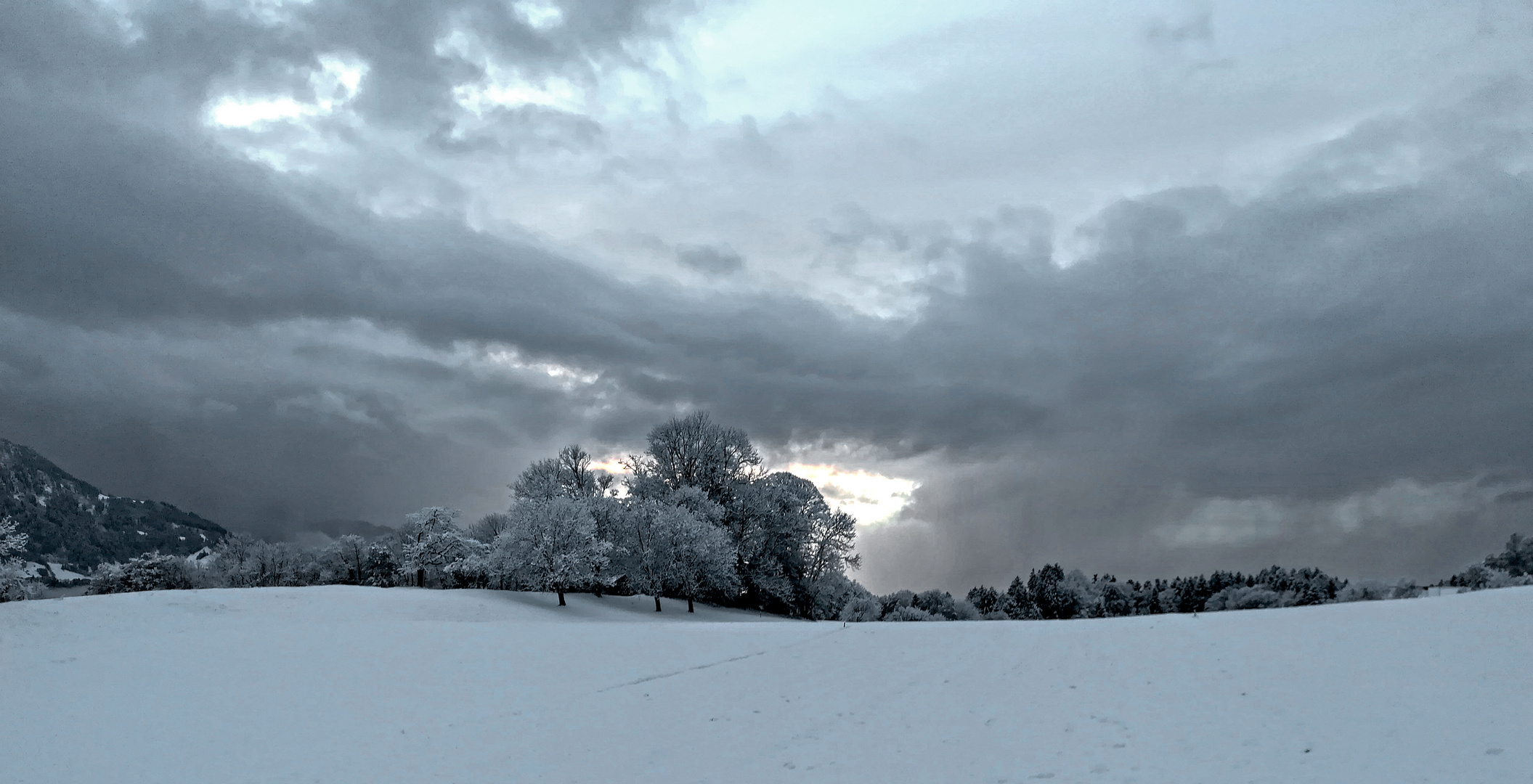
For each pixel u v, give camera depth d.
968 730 19.08
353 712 24.95
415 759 19.80
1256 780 13.31
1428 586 89.69
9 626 45.94
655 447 94.94
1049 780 14.65
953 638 33.66
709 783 16.66
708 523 84.50
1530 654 19.92
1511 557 92.06
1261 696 19.03
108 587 96.88
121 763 20.08
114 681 30.19
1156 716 18.39
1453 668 19.53
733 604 94.19
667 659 31.97
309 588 68.12
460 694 27.16
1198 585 143.38
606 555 81.19
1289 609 33.62
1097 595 141.12
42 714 25.31
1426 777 12.53
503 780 17.84
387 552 113.00
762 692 25.20
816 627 41.03
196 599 58.53
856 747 18.42
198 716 24.78
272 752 20.77
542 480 92.75
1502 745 13.66
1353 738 15.01
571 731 21.73
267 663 33.03
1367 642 23.62
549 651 34.59
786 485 95.31
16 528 65.38
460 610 66.12
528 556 76.94
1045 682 23.42
